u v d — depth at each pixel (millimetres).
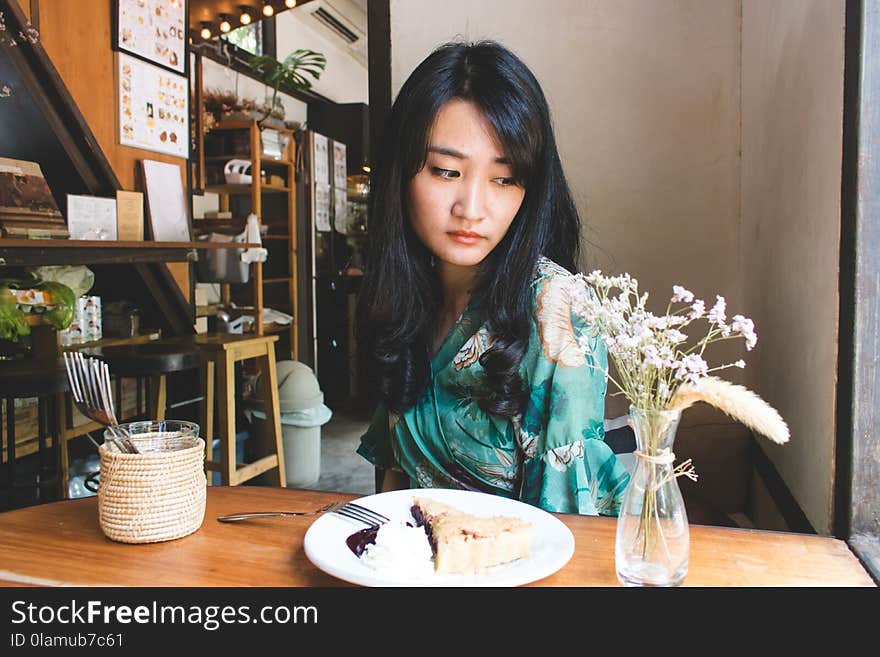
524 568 732
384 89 2137
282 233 5926
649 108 2186
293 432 3844
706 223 2211
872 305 919
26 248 2355
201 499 886
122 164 3383
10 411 2498
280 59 6621
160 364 2709
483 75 1021
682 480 2168
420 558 758
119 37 3299
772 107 1766
